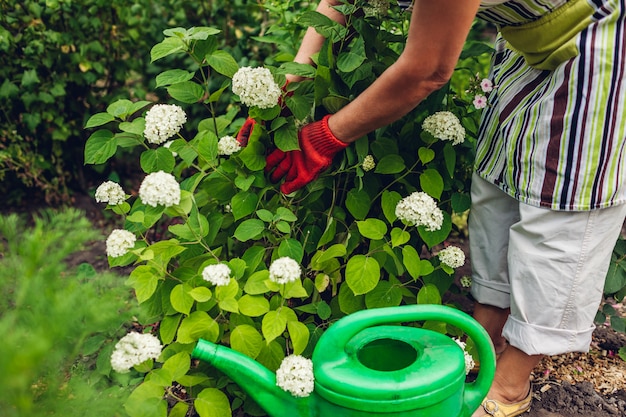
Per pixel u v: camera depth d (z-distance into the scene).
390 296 1.73
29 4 2.97
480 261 1.87
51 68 3.10
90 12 3.06
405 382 1.31
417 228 1.88
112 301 1.31
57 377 1.26
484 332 1.42
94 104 3.27
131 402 1.40
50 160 3.28
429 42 1.29
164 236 2.88
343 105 1.65
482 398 1.49
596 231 1.55
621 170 1.51
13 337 1.05
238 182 1.67
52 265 1.22
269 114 1.62
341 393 1.31
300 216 1.84
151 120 1.60
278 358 1.59
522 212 1.61
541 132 1.52
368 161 1.68
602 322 2.05
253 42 3.15
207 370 1.72
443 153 1.85
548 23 1.47
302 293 1.51
